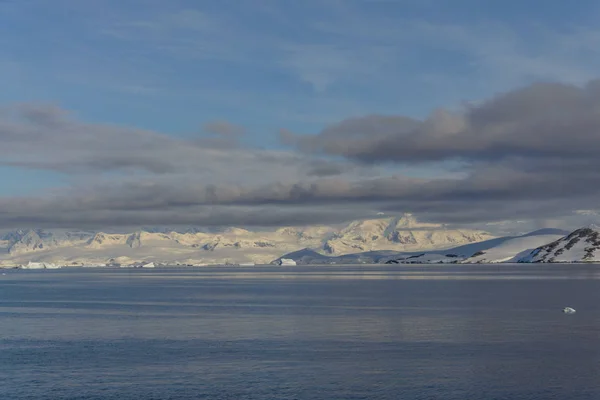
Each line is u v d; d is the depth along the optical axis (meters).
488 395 55.62
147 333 94.00
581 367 65.25
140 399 55.75
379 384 59.69
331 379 61.78
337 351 75.88
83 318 116.69
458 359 70.06
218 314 120.94
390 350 76.12
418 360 69.88
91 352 77.50
